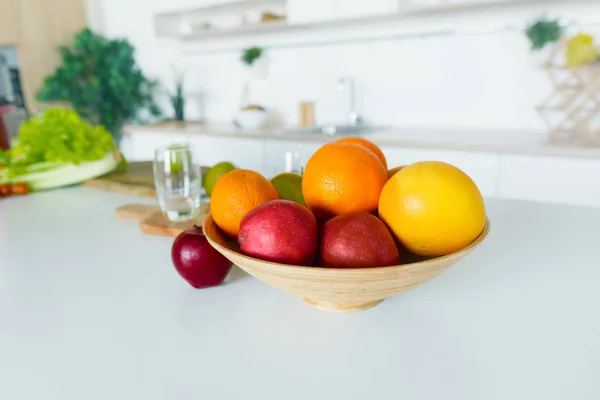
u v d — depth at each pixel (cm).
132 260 75
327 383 42
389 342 49
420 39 248
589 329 50
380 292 47
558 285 62
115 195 121
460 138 210
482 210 50
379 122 272
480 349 47
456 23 237
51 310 58
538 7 217
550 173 183
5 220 99
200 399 41
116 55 336
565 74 215
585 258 71
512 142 193
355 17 238
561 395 40
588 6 207
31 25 322
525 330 51
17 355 48
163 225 87
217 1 302
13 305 60
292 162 111
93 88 325
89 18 359
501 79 231
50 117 128
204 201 108
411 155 210
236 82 321
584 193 178
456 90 245
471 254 74
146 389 42
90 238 86
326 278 44
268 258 49
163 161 91
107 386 43
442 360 45
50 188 129
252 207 58
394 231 51
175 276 68
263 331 52
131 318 56
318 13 248
